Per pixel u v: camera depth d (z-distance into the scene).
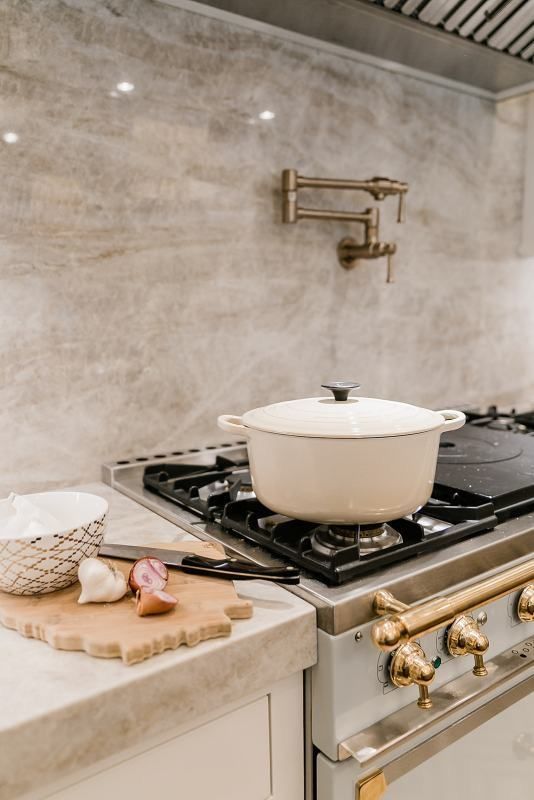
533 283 1.99
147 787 0.63
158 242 1.23
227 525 0.90
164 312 1.26
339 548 0.82
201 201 1.28
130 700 0.58
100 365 1.19
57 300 1.13
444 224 1.71
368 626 0.73
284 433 0.72
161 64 1.20
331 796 0.72
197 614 0.66
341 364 1.55
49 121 1.09
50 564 0.70
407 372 1.69
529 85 1.68
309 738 0.75
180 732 0.65
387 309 1.62
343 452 0.70
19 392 1.11
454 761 0.86
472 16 1.37
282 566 0.77
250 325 1.38
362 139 1.51
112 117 1.15
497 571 0.87
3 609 0.68
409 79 1.58
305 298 1.46
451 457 1.15
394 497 0.73
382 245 1.43
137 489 1.13
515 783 0.96
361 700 0.73
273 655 0.67
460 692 0.81
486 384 1.90
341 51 1.43
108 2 1.12
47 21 1.07
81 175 1.13
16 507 0.78
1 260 1.07
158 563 0.73
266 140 1.35
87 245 1.15
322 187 1.37
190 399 1.31
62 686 0.57
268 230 1.38
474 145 1.75
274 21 1.29
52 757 0.54
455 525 0.88
